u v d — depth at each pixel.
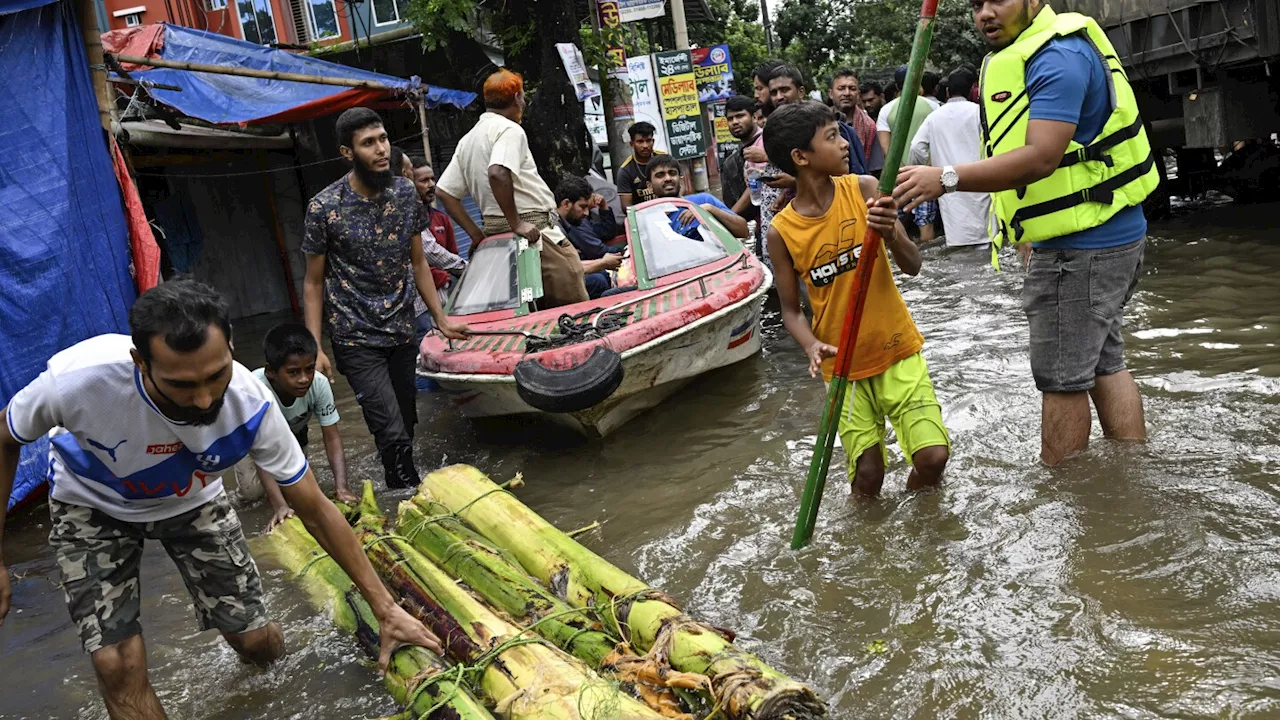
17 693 3.73
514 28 14.44
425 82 16.44
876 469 4.31
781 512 4.45
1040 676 2.91
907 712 2.87
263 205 15.12
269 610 4.18
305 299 5.55
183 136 11.97
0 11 6.27
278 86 11.76
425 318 7.61
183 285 2.62
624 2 17.17
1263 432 4.31
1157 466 4.06
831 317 4.29
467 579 3.77
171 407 2.83
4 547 5.58
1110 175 3.98
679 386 6.41
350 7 15.60
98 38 6.98
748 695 2.65
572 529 4.68
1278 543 3.38
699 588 3.84
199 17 16.06
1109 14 8.80
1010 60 4.00
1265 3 7.10
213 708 3.46
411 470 5.65
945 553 3.72
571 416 5.69
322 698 3.45
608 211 8.56
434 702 2.93
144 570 4.84
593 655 3.14
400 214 5.54
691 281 6.52
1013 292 8.09
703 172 19.36
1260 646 2.87
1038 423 4.92
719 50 25.11
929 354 6.54
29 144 6.44
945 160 9.73
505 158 6.66
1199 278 7.41
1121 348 4.32
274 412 2.98
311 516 3.02
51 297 6.48
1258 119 8.01
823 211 4.16
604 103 17.75
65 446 3.01
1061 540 3.63
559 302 7.10
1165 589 3.21
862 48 40.72
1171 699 2.71
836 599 3.56
